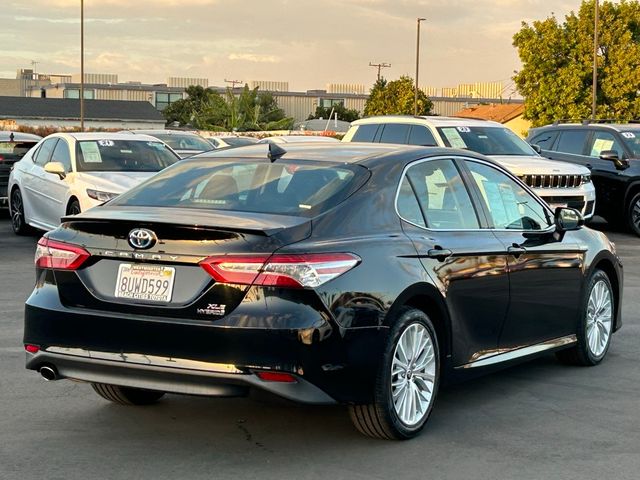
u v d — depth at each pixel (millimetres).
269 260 4719
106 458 4992
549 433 5547
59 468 4820
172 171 5980
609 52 51156
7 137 18625
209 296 4750
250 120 80000
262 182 5504
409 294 5242
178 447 5199
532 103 52219
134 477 4707
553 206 14883
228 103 80062
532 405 6164
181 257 4812
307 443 5297
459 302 5699
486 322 5996
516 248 6238
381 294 5051
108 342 4938
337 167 5566
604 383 6770
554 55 51594
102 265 5047
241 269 4715
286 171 5590
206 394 4770
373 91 78688
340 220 5129
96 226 5070
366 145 6156
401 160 5742
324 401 4820
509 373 7059
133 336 4867
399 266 5227
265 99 87562
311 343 4715
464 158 6281
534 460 5055
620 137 17953
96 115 84812
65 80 119188
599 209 17938
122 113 86438
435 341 5512
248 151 6078
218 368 4703
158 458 5008
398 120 15766
